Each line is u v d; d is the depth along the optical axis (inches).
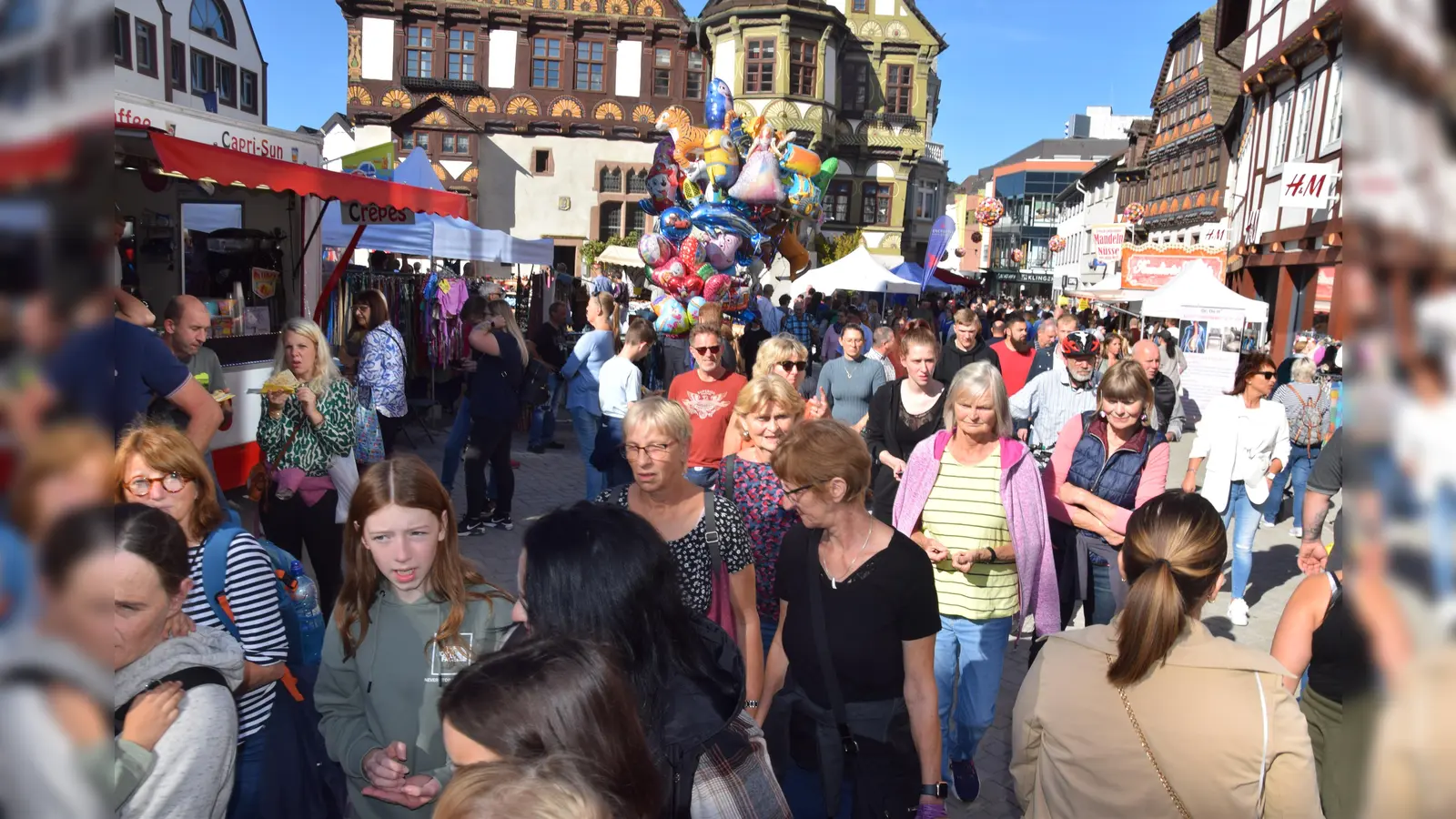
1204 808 74.2
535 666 63.3
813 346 696.4
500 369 282.8
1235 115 1000.9
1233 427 228.4
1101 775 78.0
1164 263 681.6
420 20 1288.1
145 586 72.8
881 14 1355.8
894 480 187.9
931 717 105.0
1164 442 162.7
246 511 274.2
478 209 1315.2
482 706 61.5
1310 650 85.7
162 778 72.2
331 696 98.2
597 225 1333.7
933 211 1642.5
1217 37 1041.5
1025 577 145.2
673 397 213.5
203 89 1167.6
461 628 96.7
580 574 78.7
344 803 106.4
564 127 1315.2
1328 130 665.6
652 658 79.0
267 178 241.4
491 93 1306.6
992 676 146.7
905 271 789.9
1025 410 223.3
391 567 93.0
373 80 1293.1
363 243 482.6
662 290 485.4
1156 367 242.4
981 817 150.7
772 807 80.4
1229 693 75.3
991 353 283.4
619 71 1317.7
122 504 75.9
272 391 179.3
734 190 477.4
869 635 104.9
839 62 1354.6
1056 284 2129.7
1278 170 789.2
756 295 530.0
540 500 336.8
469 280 595.8
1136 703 77.2
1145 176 1449.3
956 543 145.9
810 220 519.2
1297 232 702.5
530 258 583.2
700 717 79.9
